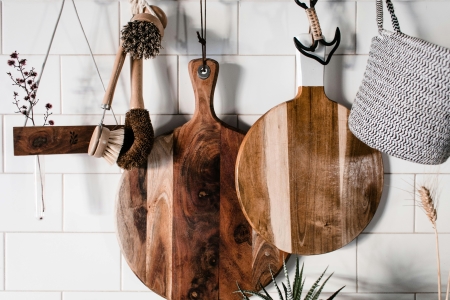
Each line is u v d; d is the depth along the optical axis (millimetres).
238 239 771
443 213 810
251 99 798
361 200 753
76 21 787
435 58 540
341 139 748
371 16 795
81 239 798
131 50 677
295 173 741
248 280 771
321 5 794
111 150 687
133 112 705
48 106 755
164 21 732
